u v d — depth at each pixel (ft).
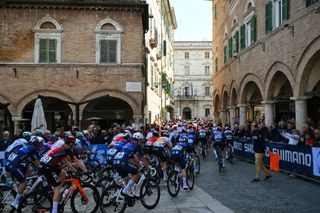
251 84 86.89
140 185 31.55
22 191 30.07
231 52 100.68
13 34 75.46
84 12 76.79
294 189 39.27
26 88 75.10
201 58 278.67
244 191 38.93
